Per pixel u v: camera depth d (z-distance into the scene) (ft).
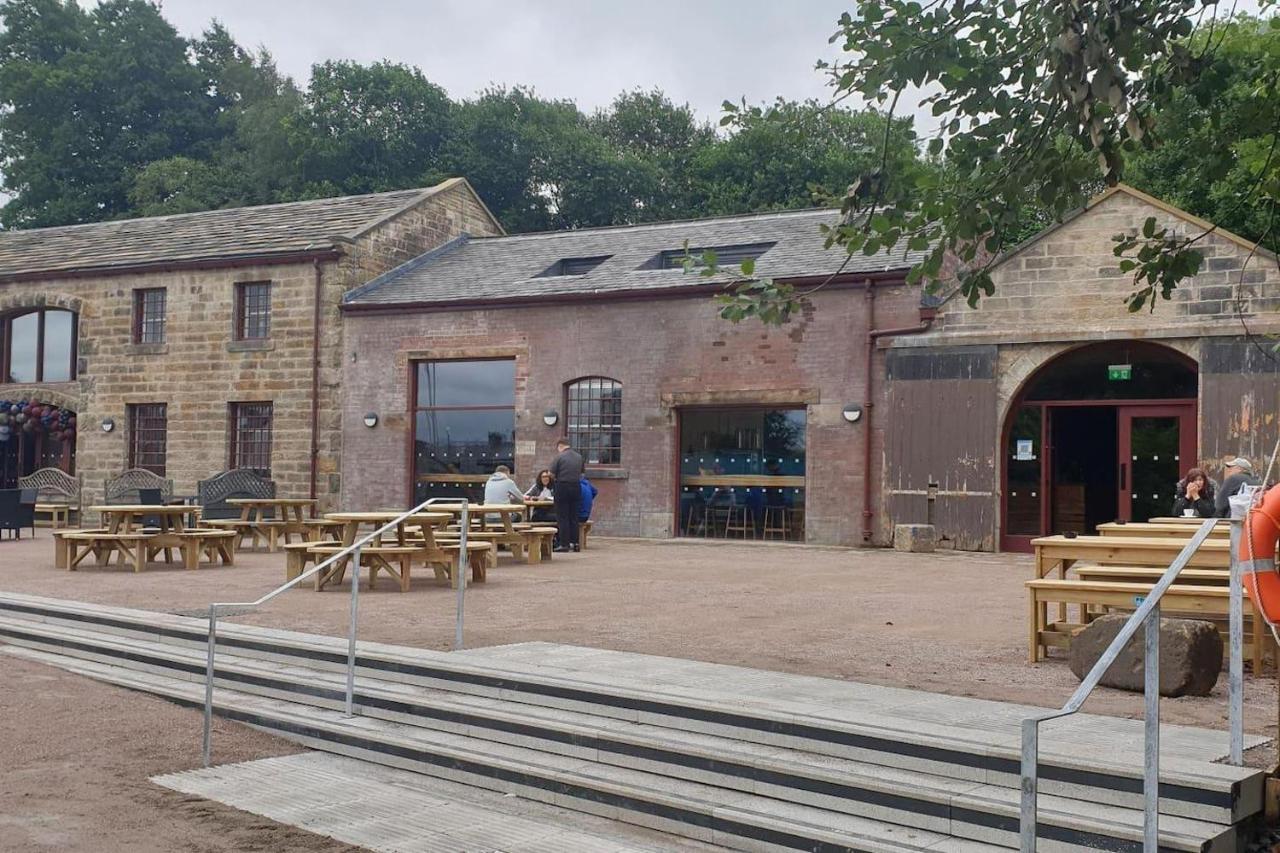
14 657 32.32
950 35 23.34
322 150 129.70
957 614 33.22
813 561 51.83
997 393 58.13
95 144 153.07
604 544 62.39
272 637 28.66
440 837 18.48
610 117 155.02
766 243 69.26
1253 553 16.63
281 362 76.64
